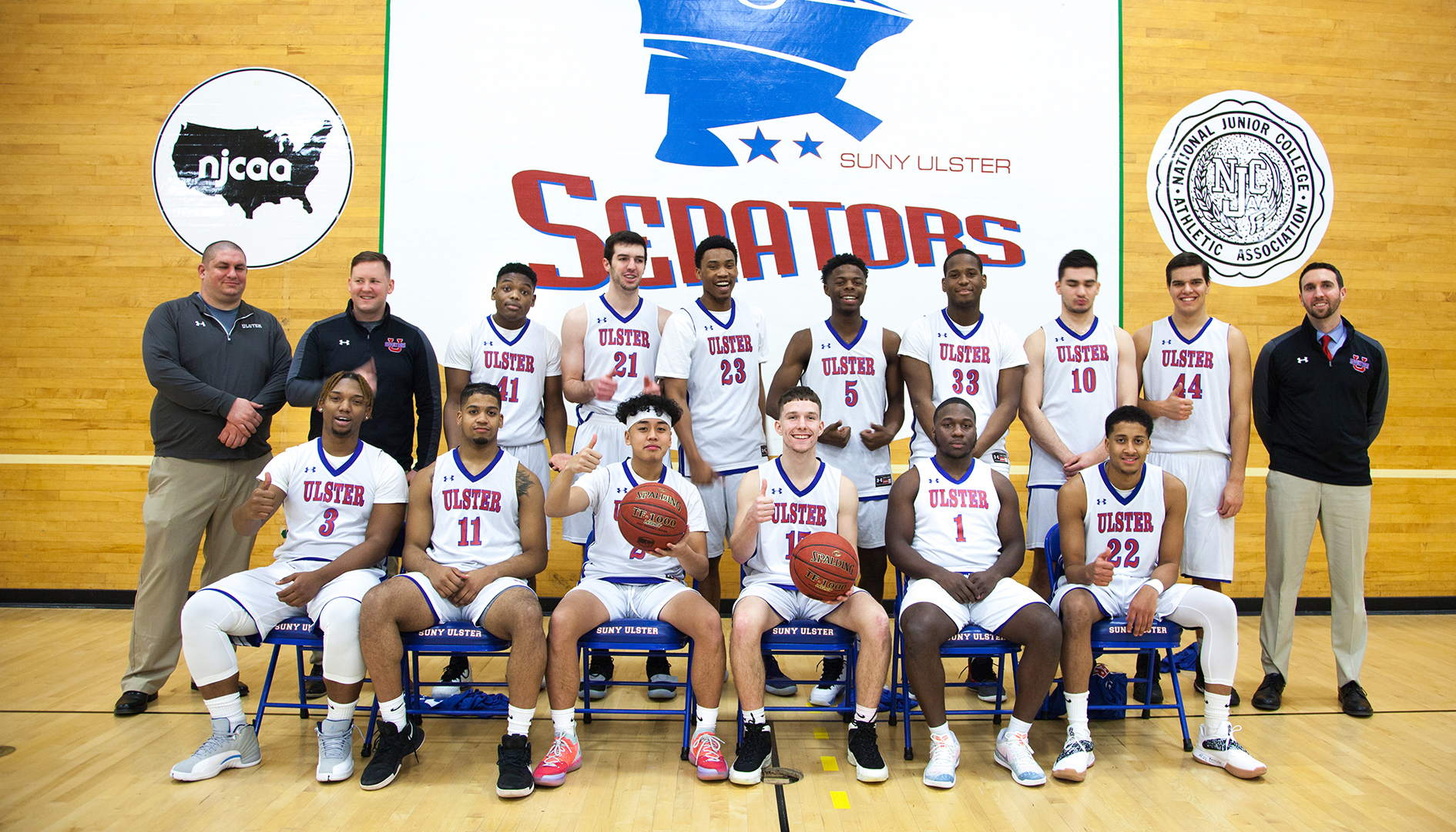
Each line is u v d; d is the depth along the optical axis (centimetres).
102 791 260
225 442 344
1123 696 340
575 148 500
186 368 348
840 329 378
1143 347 389
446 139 497
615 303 386
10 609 491
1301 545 358
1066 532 319
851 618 288
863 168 508
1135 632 295
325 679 272
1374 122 531
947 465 319
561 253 499
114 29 498
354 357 356
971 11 511
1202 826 246
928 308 509
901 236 508
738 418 377
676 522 282
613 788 269
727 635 473
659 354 377
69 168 497
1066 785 275
